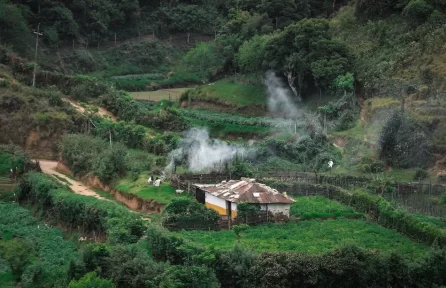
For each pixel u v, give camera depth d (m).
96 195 80.19
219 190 67.88
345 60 113.06
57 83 120.00
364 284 50.50
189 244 52.31
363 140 94.69
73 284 47.25
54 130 101.88
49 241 65.56
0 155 89.69
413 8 116.69
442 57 101.12
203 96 127.38
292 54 117.25
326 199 73.00
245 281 49.28
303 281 49.22
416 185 76.25
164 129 110.81
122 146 90.19
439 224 63.75
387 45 116.06
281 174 82.94
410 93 97.81
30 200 78.94
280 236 58.62
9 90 107.00
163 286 46.41
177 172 82.19
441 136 86.81
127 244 55.69
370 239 58.34
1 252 59.47
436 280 51.94
